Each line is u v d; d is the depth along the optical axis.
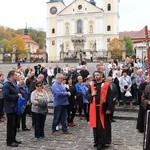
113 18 103.25
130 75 21.42
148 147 8.30
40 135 13.06
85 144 12.00
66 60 61.69
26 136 13.41
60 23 107.00
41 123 13.01
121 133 13.92
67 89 15.19
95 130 11.43
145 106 8.90
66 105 13.81
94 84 11.56
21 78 14.60
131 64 24.94
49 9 108.69
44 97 12.84
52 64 50.19
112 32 103.44
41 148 11.43
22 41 105.44
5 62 60.09
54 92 13.63
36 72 29.41
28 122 16.59
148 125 8.36
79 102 17.25
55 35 107.94
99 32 103.69
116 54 65.94
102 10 103.44
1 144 12.06
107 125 11.45
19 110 11.73
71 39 104.75
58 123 14.16
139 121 13.97
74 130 14.65
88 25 104.81
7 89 11.62
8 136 11.83
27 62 60.84
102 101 11.29
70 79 15.94
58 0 107.88
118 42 91.31
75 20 105.62
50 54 108.25
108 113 11.24
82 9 104.94
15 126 11.98
